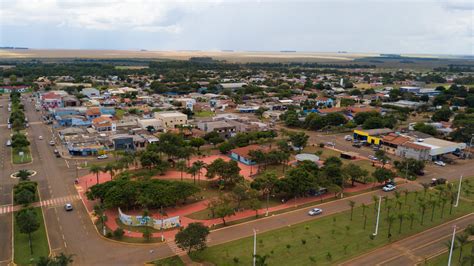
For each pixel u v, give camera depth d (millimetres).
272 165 173875
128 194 116562
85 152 185750
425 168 174375
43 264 79125
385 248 99688
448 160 186500
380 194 139750
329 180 137875
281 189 128250
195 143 192625
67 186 142375
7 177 150750
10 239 101688
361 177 149125
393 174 146250
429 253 97688
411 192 141500
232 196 122500
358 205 129250
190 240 90312
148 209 123062
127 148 197500
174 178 153625
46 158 178625
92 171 140750
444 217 119562
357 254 96062
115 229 108125
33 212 108875
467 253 97188
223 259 92875
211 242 101812
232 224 113250
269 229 110188
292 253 96000
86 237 103688
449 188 137125
